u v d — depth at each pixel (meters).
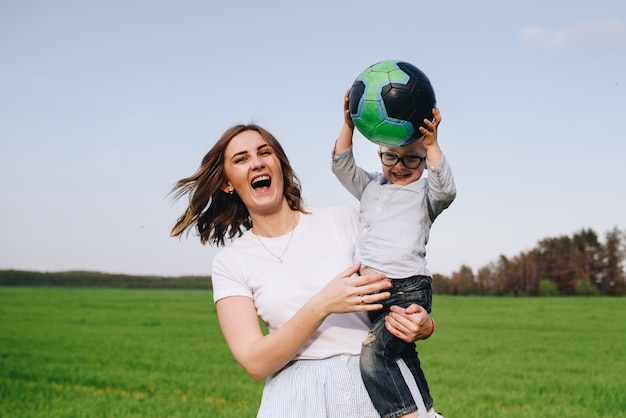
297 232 4.55
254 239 4.59
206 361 22.44
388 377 4.17
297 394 4.16
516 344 27.81
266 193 4.47
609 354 24.92
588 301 60.47
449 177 4.39
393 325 4.09
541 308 50.94
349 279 3.94
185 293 80.62
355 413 4.16
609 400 15.48
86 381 18.28
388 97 4.32
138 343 28.03
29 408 14.39
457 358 23.41
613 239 82.81
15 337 30.22
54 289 87.62
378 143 4.52
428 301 4.51
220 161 4.66
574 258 83.62
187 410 14.01
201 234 5.18
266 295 4.37
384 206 4.64
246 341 4.24
